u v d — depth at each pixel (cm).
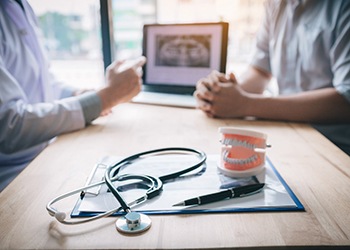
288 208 36
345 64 80
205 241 30
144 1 126
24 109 66
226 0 124
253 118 81
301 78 100
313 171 47
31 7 97
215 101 79
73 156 53
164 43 108
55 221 33
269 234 31
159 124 74
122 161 48
